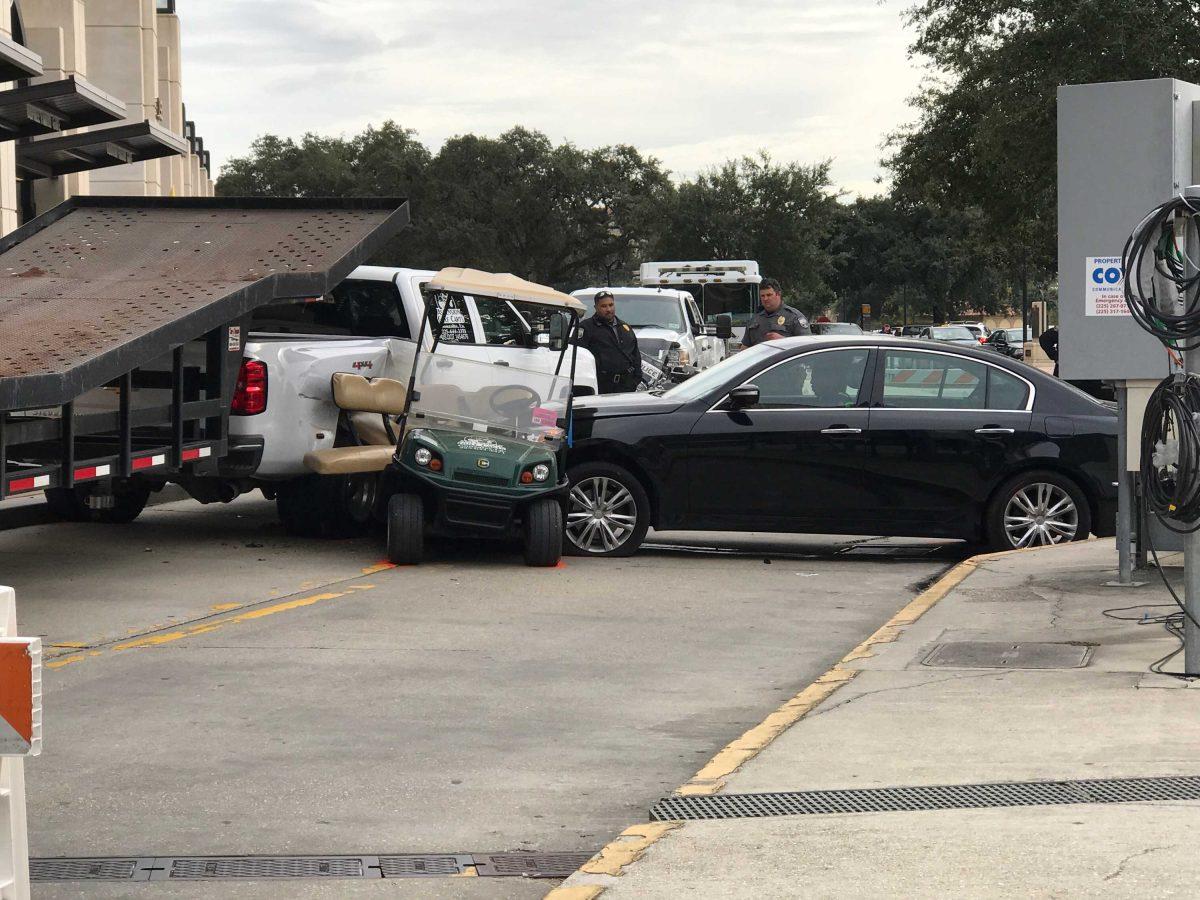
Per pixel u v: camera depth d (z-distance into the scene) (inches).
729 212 3639.3
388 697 299.4
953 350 499.8
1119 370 386.0
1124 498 397.4
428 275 577.0
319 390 507.8
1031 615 365.1
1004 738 247.8
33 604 402.9
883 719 266.5
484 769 248.8
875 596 431.8
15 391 335.6
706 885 179.0
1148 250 306.2
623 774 246.8
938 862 183.8
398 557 474.3
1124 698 271.9
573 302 491.8
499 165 3885.3
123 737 267.1
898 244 4416.8
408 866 201.0
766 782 227.8
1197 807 203.6
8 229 944.3
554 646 353.4
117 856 203.2
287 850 206.7
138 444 437.7
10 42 493.4
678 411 494.9
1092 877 175.5
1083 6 1285.7
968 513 490.0
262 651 343.3
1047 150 1375.5
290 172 4249.5
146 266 467.8
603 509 498.3
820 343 501.7
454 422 478.0
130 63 1614.2
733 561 500.7
